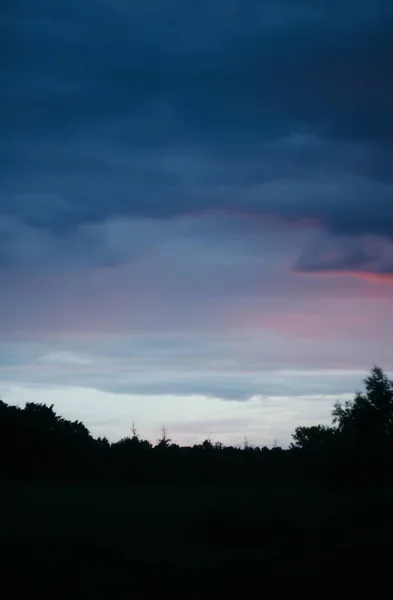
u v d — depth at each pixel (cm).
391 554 1909
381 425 5234
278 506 3158
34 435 7019
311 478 6359
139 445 7938
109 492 5084
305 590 1552
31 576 1647
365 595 1510
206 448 8400
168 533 2511
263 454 8331
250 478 7306
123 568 1767
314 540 2345
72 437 7494
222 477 7394
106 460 7475
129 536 2420
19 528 2581
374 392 5294
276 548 2212
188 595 1529
